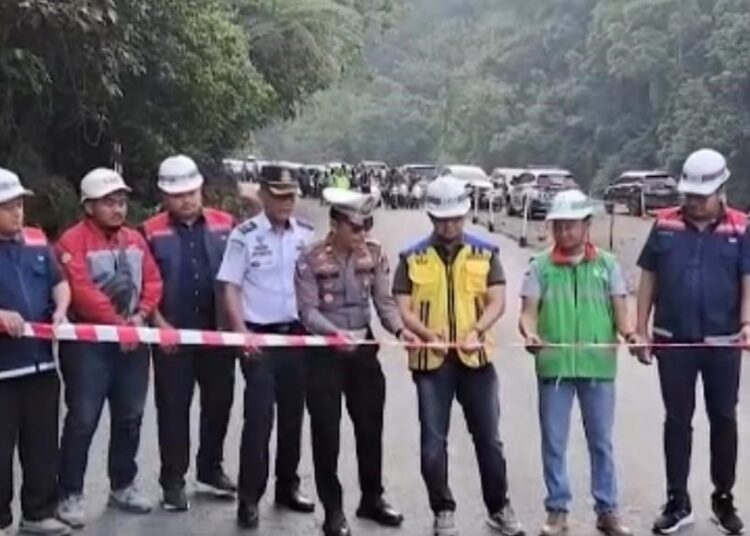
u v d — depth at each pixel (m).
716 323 5.68
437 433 5.67
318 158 96.38
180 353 6.10
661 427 8.09
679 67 61.19
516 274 18.19
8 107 14.29
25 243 5.49
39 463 5.59
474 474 6.94
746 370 9.84
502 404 8.97
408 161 97.62
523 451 7.48
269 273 5.91
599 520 5.77
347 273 5.73
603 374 5.70
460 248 5.65
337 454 5.73
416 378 5.71
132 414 6.06
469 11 113.56
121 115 17.45
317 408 5.69
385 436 7.79
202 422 6.39
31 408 5.55
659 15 63.03
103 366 5.89
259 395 5.83
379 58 108.81
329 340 5.64
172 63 17.08
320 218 20.94
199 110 18.69
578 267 5.70
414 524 5.96
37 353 5.51
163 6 16.25
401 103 98.44
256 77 23.84
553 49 81.69
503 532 5.76
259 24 30.20
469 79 90.88
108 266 5.86
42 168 15.66
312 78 32.06
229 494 6.41
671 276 5.70
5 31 12.62
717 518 5.87
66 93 14.88
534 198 30.44
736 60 53.97
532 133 76.25
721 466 5.80
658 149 62.38
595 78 70.88
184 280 6.14
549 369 5.71
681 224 5.71
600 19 69.94
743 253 5.66
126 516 6.03
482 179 41.47
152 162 18.45
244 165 34.97
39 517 5.64
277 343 5.71
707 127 53.94
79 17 12.88
